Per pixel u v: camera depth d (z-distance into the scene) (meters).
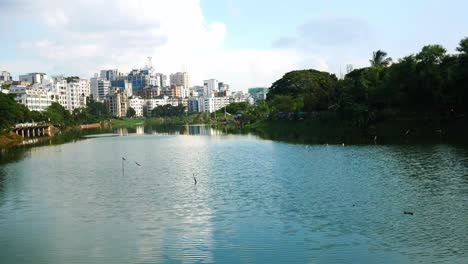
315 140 138.00
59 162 106.69
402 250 38.34
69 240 44.38
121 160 107.62
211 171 83.94
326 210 51.28
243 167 87.19
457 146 99.69
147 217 51.56
